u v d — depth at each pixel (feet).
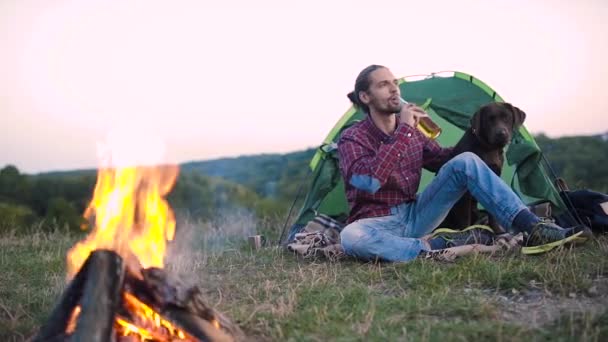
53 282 17.30
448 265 17.07
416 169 19.27
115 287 11.31
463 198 19.40
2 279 17.83
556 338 12.16
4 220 33.68
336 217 22.52
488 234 19.10
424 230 18.89
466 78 23.54
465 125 22.94
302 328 13.00
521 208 17.84
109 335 10.94
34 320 13.97
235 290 16.38
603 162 59.82
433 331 12.58
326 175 22.34
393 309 13.94
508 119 19.56
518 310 14.02
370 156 18.93
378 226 18.70
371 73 18.97
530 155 20.57
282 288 16.14
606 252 17.78
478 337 12.32
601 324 12.66
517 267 16.33
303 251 19.75
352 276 16.97
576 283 15.16
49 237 25.50
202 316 11.94
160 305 11.68
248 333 12.98
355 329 12.85
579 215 20.80
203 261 19.66
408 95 23.66
